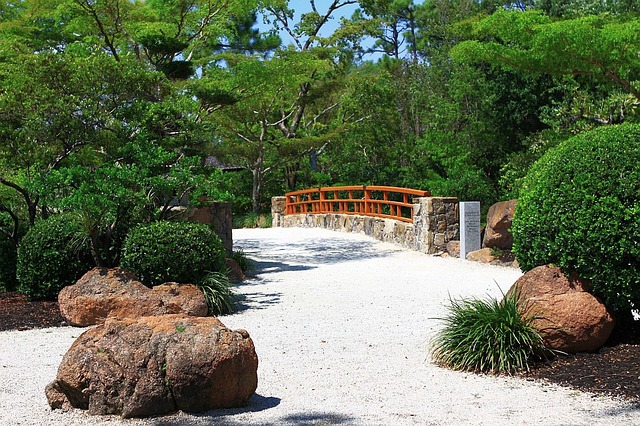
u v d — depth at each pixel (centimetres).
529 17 1672
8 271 1209
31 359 777
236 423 531
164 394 549
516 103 2414
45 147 1245
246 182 3341
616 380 620
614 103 2039
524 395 599
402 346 806
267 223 2842
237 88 1975
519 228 769
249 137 2973
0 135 1239
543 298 712
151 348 557
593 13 2344
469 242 1605
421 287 1245
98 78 1309
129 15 1833
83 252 1130
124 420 538
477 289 1211
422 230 1717
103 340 564
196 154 1430
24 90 1252
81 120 1295
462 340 703
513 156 2203
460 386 635
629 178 701
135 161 1222
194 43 2025
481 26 1752
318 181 3172
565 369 668
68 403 565
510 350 682
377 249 1825
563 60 1681
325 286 1277
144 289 975
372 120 3053
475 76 2472
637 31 1588
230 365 559
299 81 2331
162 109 1359
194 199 1223
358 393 620
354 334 880
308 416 549
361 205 2219
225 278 1073
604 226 697
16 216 1212
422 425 523
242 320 987
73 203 1052
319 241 2030
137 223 1165
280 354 780
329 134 2909
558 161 748
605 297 718
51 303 1094
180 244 1057
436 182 2395
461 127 2544
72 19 1858
